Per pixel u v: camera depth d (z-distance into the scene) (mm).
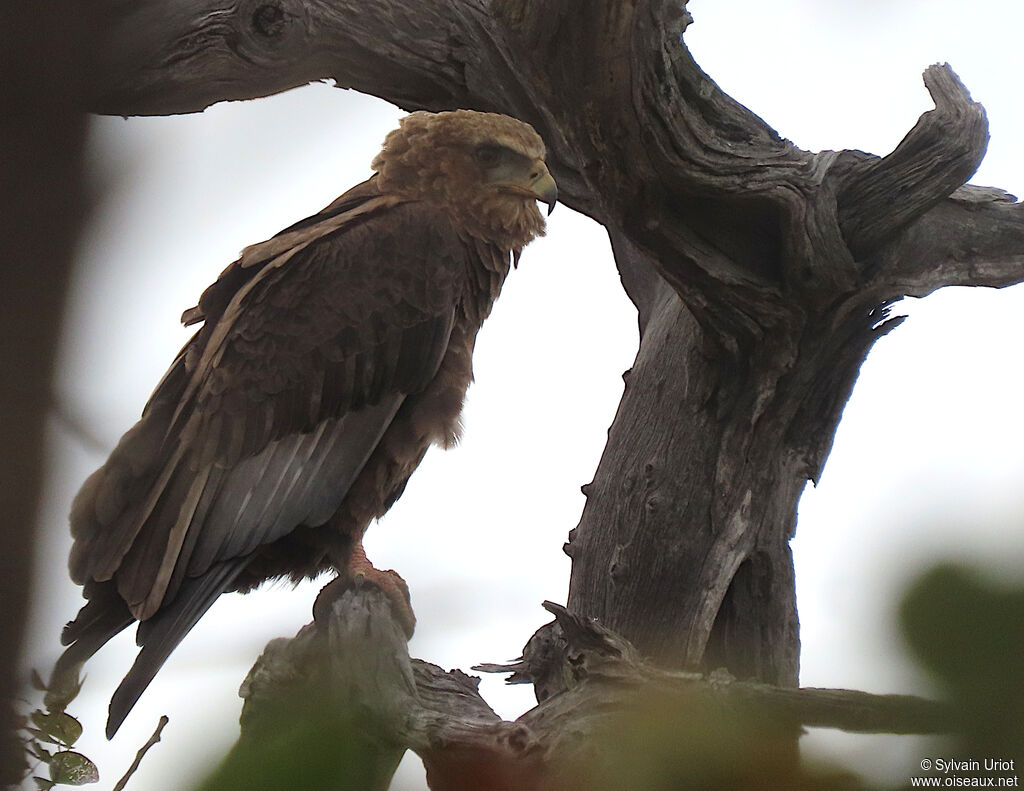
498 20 10594
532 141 11328
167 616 9406
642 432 11680
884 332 10992
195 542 9633
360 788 2898
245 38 11062
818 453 11328
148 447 9750
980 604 2150
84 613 9344
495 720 7164
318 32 11398
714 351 11133
